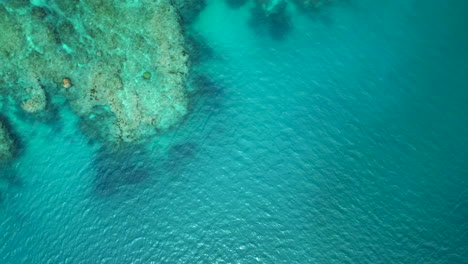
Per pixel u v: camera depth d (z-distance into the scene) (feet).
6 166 123.24
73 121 127.13
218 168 127.03
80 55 123.44
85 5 123.34
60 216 119.96
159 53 129.49
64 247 117.29
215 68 137.08
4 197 121.19
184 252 118.42
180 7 137.08
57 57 121.90
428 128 132.05
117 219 120.47
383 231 120.06
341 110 134.82
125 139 127.24
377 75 138.82
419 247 117.70
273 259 118.32
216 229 120.78
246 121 132.46
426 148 129.59
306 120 133.39
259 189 125.29
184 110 131.34
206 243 119.44
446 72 138.62
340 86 137.69
